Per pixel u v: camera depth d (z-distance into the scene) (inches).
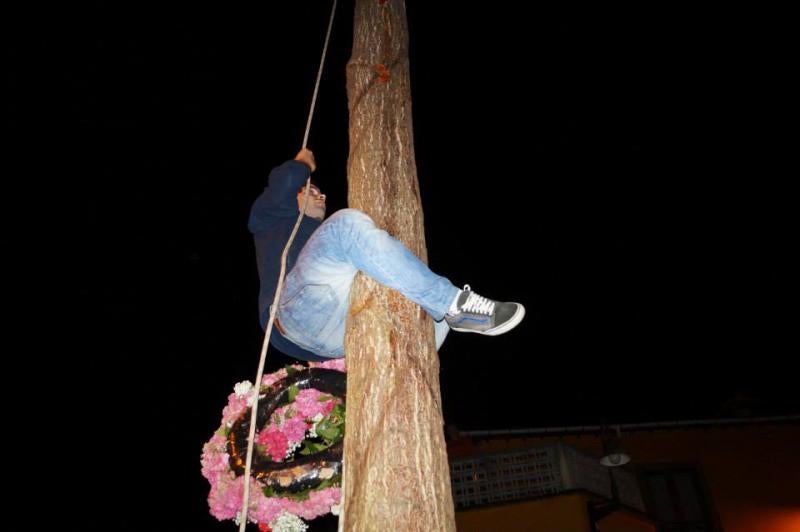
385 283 102.3
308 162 136.3
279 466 136.4
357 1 138.4
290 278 120.8
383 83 123.9
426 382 94.7
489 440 463.5
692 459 486.0
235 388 153.5
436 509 83.6
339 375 148.4
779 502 469.7
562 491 394.3
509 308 108.4
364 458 87.1
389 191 111.4
